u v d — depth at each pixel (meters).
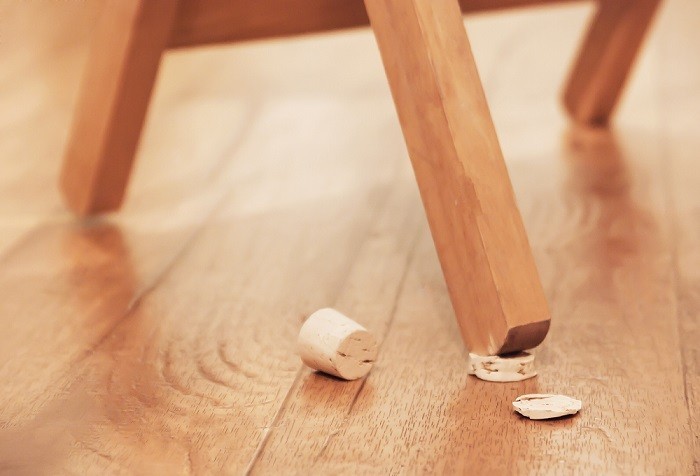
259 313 0.93
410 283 0.97
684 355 0.87
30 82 1.69
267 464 0.79
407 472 0.78
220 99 1.55
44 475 0.79
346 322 0.86
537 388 0.84
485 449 0.79
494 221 0.84
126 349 0.90
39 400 0.85
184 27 1.04
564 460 0.78
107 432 0.82
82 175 1.08
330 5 1.05
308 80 1.67
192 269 1.00
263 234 1.05
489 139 0.85
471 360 0.85
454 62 0.85
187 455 0.79
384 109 1.46
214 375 0.86
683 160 1.18
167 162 1.23
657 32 1.94
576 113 1.33
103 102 1.06
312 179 1.17
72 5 1.07
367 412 0.82
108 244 1.05
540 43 1.86
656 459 0.78
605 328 0.90
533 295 0.84
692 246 1.00
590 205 1.09
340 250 1.02
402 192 1.13
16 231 1.08
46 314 0.94
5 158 1.27
